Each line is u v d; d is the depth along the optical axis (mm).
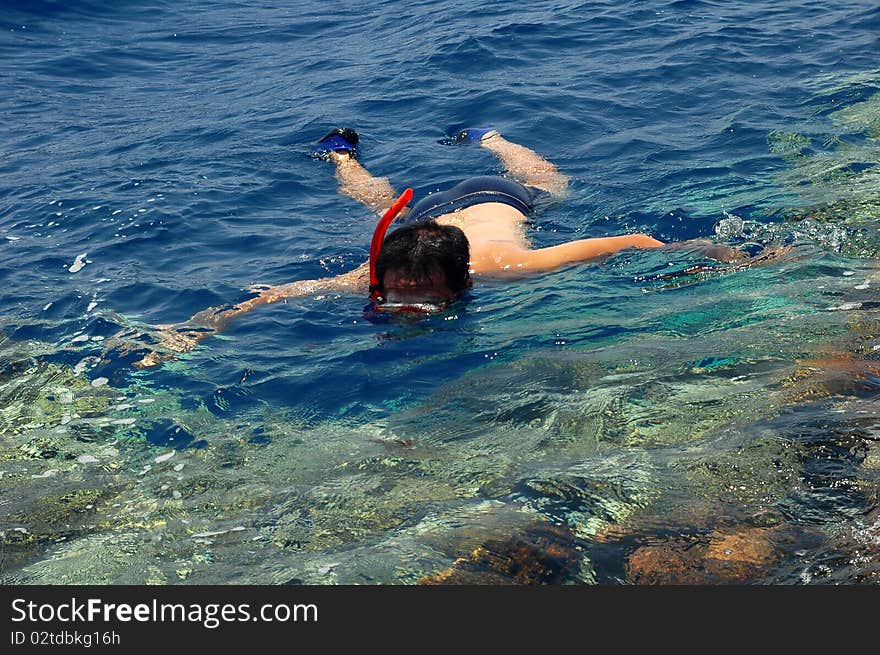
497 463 3029
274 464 3166
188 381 3803
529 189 5828
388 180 6453
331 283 4734
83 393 3746
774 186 5676
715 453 2951
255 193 6297
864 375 3361
